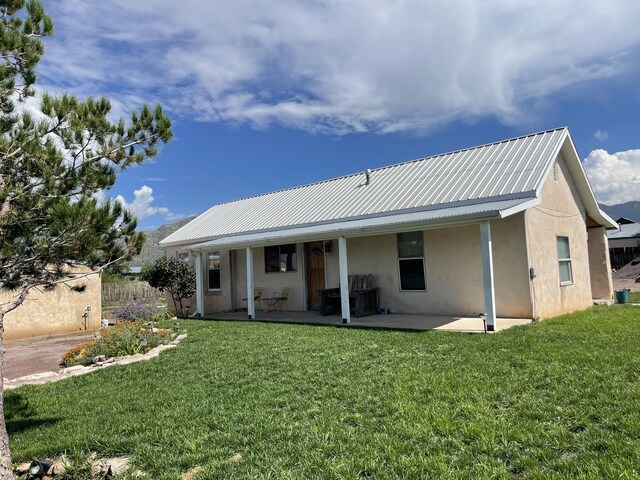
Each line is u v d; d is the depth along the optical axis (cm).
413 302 1317
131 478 362
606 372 566
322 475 343
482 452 368
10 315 1370
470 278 1212
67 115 450
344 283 1192
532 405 463
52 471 393
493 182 1211
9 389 708
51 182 409
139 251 485
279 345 895
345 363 708
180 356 858
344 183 1789
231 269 1856
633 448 350
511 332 902
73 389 689
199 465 382
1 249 383
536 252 1157
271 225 1689
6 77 445
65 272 448
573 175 1467
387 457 367
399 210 1307
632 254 3512
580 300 1423
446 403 487
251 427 451
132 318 1584
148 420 498
